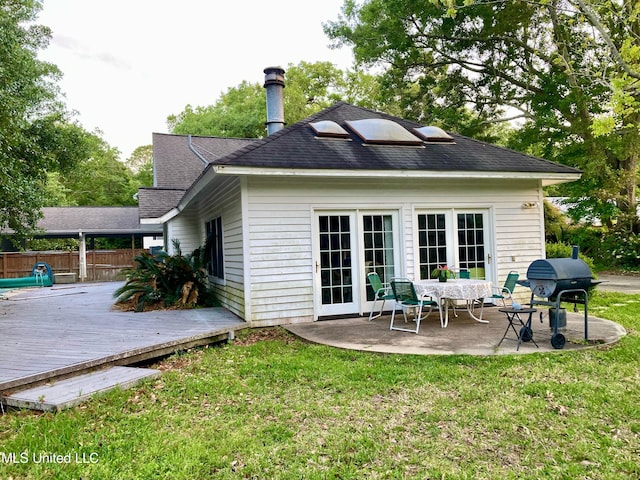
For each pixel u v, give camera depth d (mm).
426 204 8430
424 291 6668
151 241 27531
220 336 6629
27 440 3203
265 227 7457
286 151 7508
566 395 3916
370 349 5566
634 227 18047
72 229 20109
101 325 7359
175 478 2709
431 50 19094
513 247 8977
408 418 3543
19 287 16781
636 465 2758
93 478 2699
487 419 3475
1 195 10273
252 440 3213
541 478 2648
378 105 27844
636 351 5270
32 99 13578
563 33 14906
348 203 7949
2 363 4719
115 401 3975
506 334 6219
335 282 7949
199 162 16797
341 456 2951
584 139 16047
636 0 11078
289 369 4941
